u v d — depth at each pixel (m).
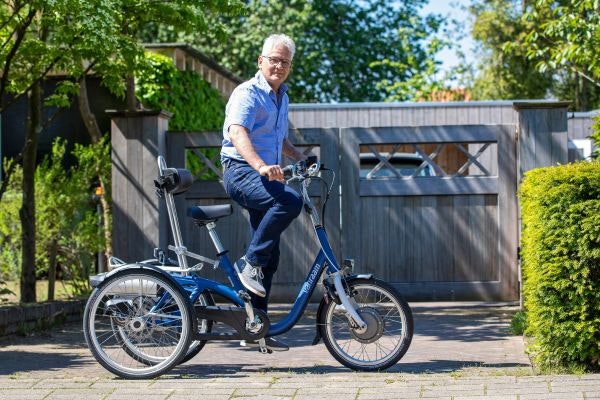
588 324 5.18
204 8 8.88
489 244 8.95
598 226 5.09
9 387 4.90
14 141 13.27
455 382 4.83
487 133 8.88
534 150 8.60
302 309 5.59
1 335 7.15
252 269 5.44
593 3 9.27
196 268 5.58
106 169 10.47
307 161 5.54
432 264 8.99
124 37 8.17
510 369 5.41
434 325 7.64
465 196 8.97
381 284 5.49
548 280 5.22
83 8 7.45
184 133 9.05
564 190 5.16
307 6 28.70
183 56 13.21
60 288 10.95
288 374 5.31
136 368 5.37
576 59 9.43
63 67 8.55
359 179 9.00
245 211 9.11
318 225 5.59
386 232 9.02
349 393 4.63
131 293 5.43
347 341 5.67
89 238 10.05
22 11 8.43
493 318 8.02
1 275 11.37
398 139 8.95
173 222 5.62
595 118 7.09
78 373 5.54
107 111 8.92
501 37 27.28
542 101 8.59
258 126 5.55
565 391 4.50
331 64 30.86
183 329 5.36
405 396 4.53
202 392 4.72
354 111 12.78
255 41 27.72
